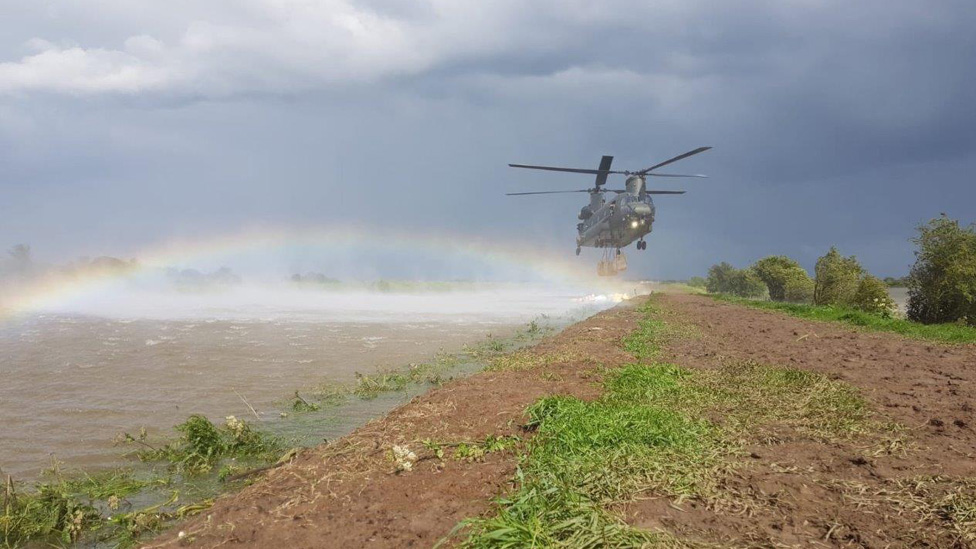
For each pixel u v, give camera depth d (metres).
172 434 7.25
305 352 14.23
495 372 9.74
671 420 6.05
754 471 4.73
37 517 4.70
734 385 8.30
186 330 19.17
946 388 8.10
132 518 4.69
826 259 29.30
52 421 7.80
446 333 19.03
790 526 3.74
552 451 5.19
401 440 5.86
